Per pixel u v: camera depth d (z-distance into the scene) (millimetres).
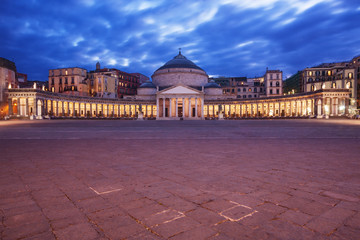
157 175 4770
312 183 4160
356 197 3455
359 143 9734
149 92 92375
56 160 6336
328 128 20594
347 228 2525
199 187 3963
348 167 5402
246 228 2537
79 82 80688
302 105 68062
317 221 2695
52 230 2520
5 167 5500
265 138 12023
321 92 58438
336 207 3092
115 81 91562
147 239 2320
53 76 82688
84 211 3006
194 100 89500
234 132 16516
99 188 3938
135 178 4547
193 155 7055
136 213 2941
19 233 2453
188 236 2371
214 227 2564
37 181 4352
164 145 9414
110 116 83750
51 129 20422
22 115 56094
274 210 3006
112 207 3133
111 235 2410
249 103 83188
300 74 95125
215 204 3211
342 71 78000
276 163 5867
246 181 4297
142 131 17766
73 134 14984
